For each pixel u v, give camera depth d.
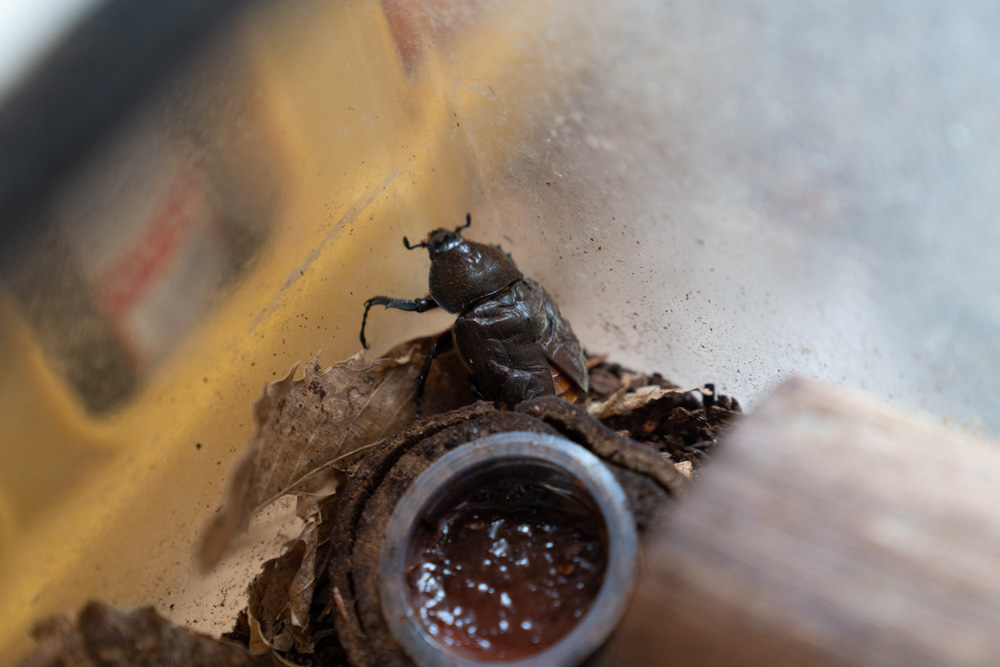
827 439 0.24
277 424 0.29
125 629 0.26
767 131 0.40
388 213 0.34
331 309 0.32
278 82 0.31
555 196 0.34
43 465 0.29
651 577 0.24
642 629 0.24
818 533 0.23
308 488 0.29
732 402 0.31
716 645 0.23
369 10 0.32
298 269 0.32
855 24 0.44
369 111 0.32
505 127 0.34
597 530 0.26
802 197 0.38
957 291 0.35
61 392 0.29
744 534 0.24
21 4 0.30
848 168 0.39
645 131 0.37
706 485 0.24
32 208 0.29
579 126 0.35
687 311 0.33
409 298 0.35
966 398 0.33
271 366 0.31
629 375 0.34
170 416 0.30
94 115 0.30
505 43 0.34
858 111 0.41
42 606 0.28
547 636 0.25
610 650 0.24
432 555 0.26
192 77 0.30
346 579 0.26
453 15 0.33
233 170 0.31
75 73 0.30
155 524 0.30
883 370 0.33
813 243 0.36
